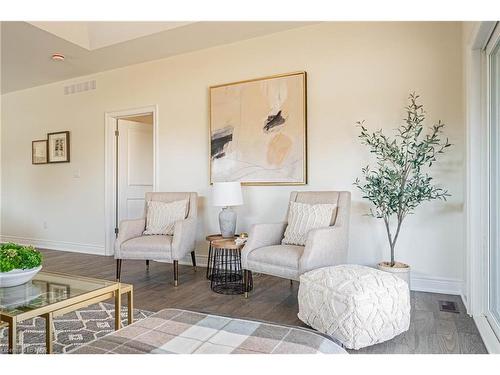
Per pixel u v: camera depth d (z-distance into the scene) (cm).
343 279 210
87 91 496
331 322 201
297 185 355
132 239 345
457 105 294
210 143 401
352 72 332
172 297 294
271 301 282
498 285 216
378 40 323
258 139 373
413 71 309
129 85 461
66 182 518
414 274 308
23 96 559
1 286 184
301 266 248
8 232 579
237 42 387
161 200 391
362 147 328
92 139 493
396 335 211
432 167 301
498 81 219
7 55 419
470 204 247
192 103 416
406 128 310
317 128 347
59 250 516
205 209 409
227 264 387
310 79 351
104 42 393
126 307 269
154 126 442
